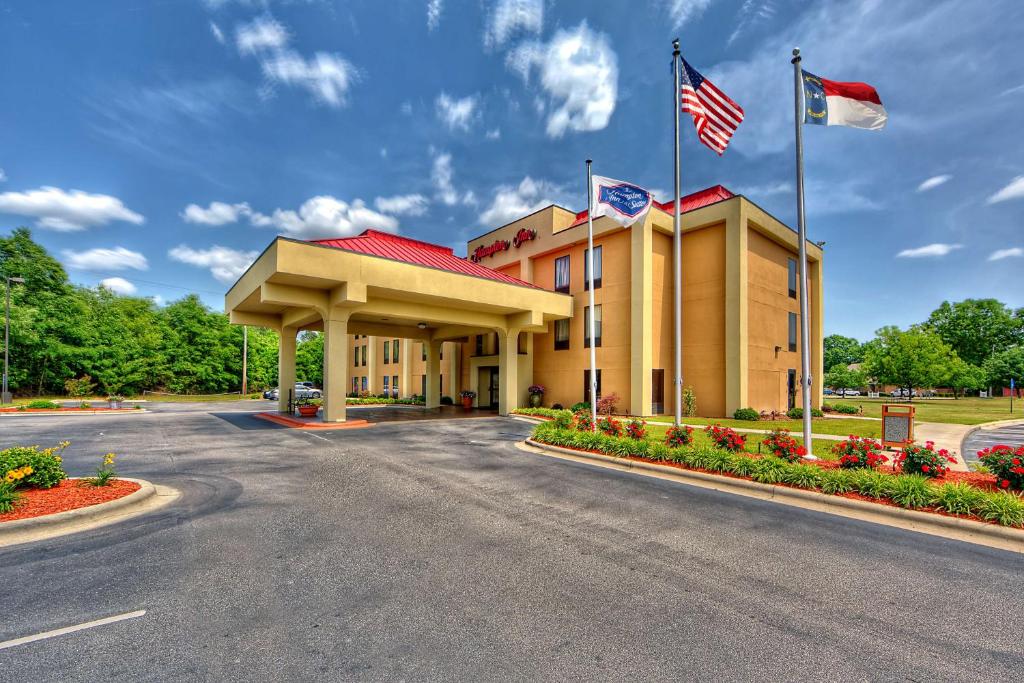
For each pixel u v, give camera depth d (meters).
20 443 12.57
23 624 3.56
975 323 63.72
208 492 7.54
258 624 3.61
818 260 28.00
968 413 27.44
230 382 52.41
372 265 16.70
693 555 5.14
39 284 37.31
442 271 18.56
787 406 24.53
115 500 6.45
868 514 6.64
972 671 3.10
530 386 26.06
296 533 5.69
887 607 4.00
